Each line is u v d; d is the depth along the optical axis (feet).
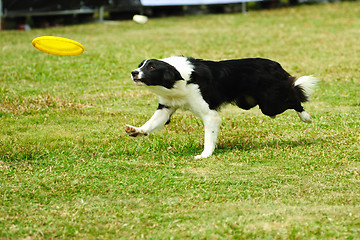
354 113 41.14
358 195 23.98
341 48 75.46
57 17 116.37
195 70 29.30
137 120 39.73
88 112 42.47
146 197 24.31
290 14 120.57
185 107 30.48
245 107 32.76
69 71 59.11
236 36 90.63
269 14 123.44
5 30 105.60
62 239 20.03
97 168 28.55
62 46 32.60
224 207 22.86
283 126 37.47
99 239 19.97
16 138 34.04
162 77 28.19
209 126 30.45
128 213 22.33
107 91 50.42
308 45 79.05
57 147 32.27
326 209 22.40
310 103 45.47
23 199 24.04
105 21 119.75
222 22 112.57
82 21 119.85
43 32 99.04
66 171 28.22
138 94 49.14
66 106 43.68
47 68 60.18
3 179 26.58
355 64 63.31
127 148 32.04
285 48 76.95
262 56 70.54
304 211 22.25
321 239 19.63
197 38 88.99
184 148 32.50
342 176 26.66
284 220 21.35
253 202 23.45
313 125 37.47
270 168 28.17
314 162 29.01
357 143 32.24
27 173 27.71
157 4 127.24
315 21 106.52
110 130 36.73
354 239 19.62
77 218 21.80
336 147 31.71
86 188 25.45
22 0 109.29
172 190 25.17
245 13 127.85
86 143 33.30
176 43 82.58
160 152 31.73
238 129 37.24
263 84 31.17
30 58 66.44
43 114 41.04
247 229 20.44
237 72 30.73
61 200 24.06
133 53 71.41
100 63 63.72
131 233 20.44
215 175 27.20
